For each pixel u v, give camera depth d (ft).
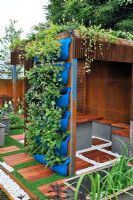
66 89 13.85
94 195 8.21
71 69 13.41
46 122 14.90
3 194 11.73
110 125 21.52
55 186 9.17
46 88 14.25
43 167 15.33
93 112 24.89
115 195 8.24
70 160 13.99
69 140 13.98
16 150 18.49
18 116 27.63
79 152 18.48
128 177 9.50
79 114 21.79
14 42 18.49
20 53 18.31
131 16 32.83
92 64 24.49
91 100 25.00
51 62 14.14
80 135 18.97
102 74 23.71
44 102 14.78
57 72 13.76
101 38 13.94
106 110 23.53
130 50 15.62
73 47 13.11
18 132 23.89
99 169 10.05
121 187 8.88
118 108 22.29
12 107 30.48
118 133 17.95
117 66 22.13
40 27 15.78
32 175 14.08
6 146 19.47
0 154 17.56
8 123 23.11
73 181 9.57
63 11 40.52
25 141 17.92
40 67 14.93
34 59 15.98
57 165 14.39
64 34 13.56
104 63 23.35
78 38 13.19
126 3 30.63
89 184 9.74
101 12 33.40
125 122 21.67
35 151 16.19
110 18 34.09
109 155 17.87
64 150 14.10
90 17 35.04
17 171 14.61
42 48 14.01
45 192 11.98
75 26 13.29
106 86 23.36
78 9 36.37
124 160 10.41
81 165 15.70
